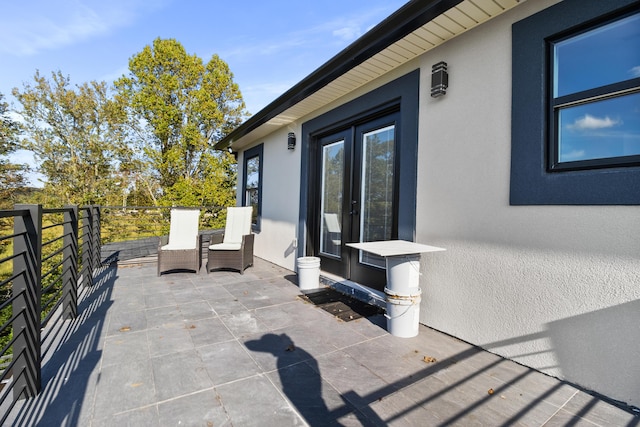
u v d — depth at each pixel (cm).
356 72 375
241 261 547
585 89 216
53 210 291
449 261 296
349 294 420
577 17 213
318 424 174
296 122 579
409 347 270
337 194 494
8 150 1371
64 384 209
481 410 187
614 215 198
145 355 251
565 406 192
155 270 573
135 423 172
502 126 257
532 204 236
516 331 246
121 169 1590
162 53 1562
